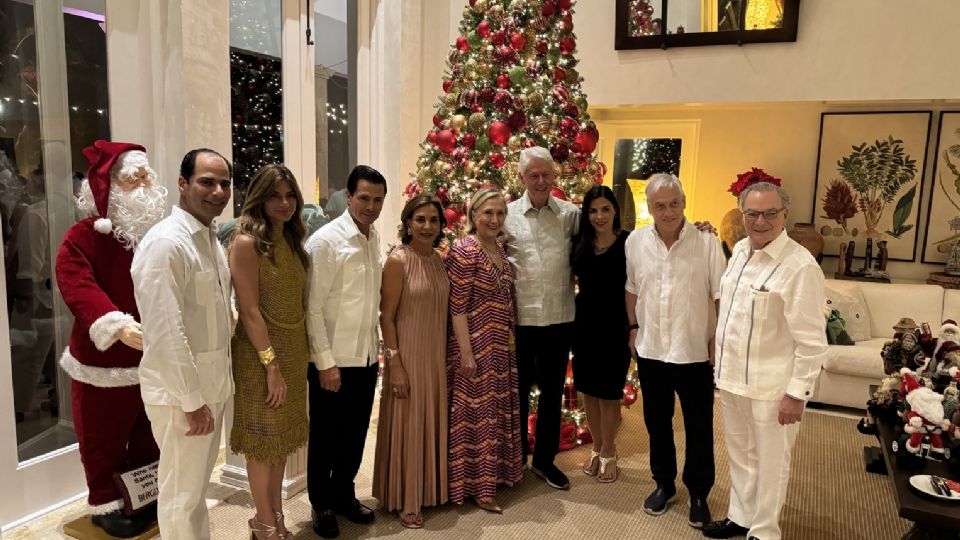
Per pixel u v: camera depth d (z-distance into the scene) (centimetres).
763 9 448
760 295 245
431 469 287
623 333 312
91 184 251
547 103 364
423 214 273
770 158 565
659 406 292
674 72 480
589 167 387
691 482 289
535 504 306
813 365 235
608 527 286
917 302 489
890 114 525
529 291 308
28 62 288
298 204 242
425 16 529
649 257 285
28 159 290
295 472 312
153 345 206
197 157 215
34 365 295
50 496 296
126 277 258
